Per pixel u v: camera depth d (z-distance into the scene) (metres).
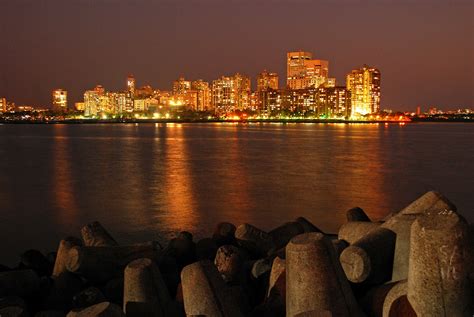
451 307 5.33
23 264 11.80
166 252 10.98
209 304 6.59
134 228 20.89
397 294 6.01
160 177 40.53
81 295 8.64
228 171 45.19
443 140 113.44
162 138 124.50
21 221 22.84
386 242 7.44
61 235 20.03
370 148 81.31
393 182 36.31
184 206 26.27
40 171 46.34
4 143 103.56
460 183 35.31
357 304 6.36
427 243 5.42
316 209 25.08
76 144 97.94
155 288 7.52
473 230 6.22
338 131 185.50
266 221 22.14
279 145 90.50
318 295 6.05
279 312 7.09
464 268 5.33
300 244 6.22
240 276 9.15
